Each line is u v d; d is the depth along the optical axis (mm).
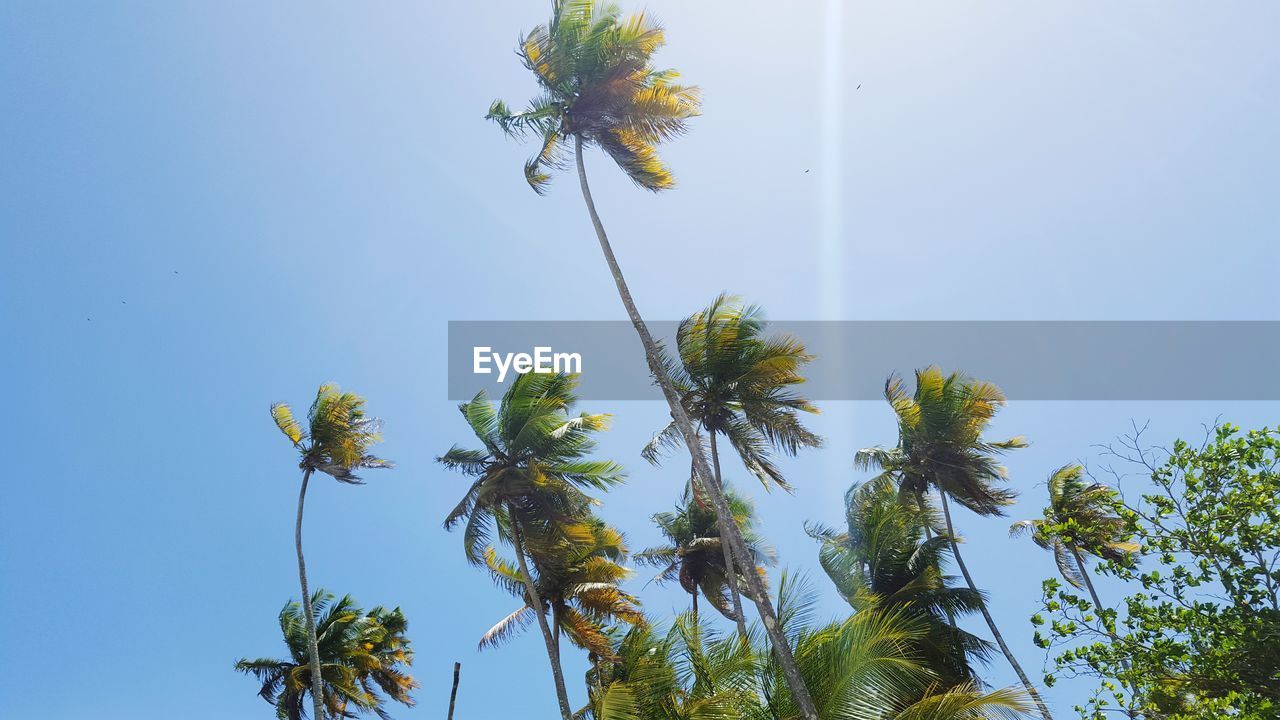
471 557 24250
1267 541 13133
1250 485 13344
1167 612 13695
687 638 11062
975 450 26391
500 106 18969
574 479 24891
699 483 20578
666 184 19219
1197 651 13547
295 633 33094
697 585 30500
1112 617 14023
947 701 10062
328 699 33094
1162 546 13984
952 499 27688
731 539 14594
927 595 21266
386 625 39031
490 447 24734
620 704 10445
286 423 27641
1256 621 12789
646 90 18438
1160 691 13430
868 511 23500
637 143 19016
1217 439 13648
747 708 10820
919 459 26297
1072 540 15648
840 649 10992
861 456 27109
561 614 27078
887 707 10438
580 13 18281
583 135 18859
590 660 28125
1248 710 12570
